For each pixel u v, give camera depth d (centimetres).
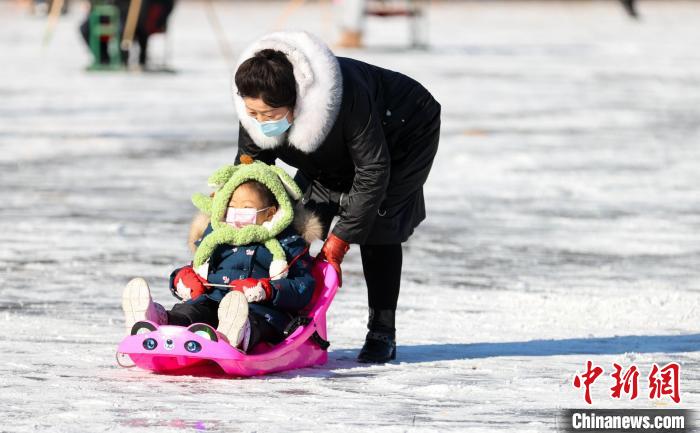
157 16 8031
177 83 7406
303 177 1727
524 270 2606
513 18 16412
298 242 1605
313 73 1521
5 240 2839
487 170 4219
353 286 2386
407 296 2291
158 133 5097
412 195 1712
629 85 7706
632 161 4497
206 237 1581
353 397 1449
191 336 1492
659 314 2138
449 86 7394
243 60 1537
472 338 1908
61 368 1588
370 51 10256
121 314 2039
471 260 2720
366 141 1572
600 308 2183
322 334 1645
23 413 1324
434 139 1698
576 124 5638
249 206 1594
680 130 5475
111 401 1391
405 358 1738
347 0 10544
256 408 1375
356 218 1600
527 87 7462
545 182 3988
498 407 1408
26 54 9550
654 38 12531
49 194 3575
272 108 1512
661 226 3231
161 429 1265
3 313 2023
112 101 6325
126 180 3881
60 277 2402
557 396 1477
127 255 2670
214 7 17600
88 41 8088
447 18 16300
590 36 12825
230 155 4525
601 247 2917
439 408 1396
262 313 1566
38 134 4966
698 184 3994
